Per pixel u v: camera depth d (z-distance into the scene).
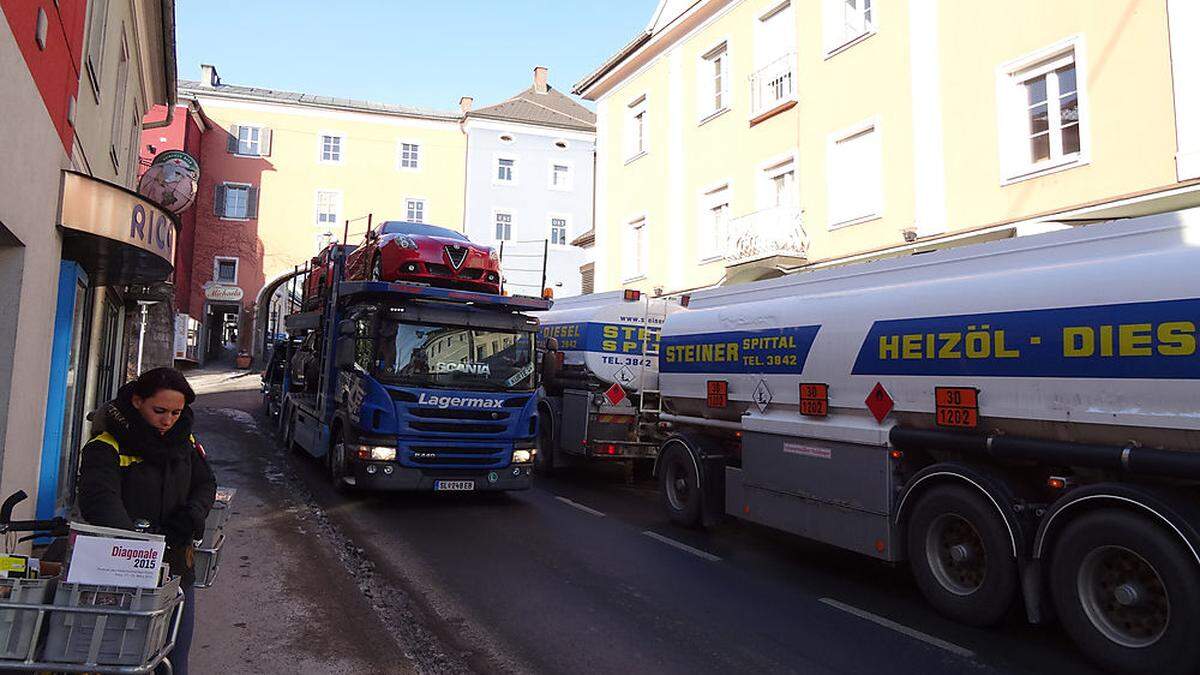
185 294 33.41
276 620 5.01
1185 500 4.06
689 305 8.83
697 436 8.35
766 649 4.77
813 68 15.68
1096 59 10.62
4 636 2.44
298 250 35.69
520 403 9.36
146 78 14.06
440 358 9.09
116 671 2.50
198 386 26.69
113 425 2.92
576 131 39.38
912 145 13.36
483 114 37.84
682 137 19.88
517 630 5.03
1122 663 4.17
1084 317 4.54
